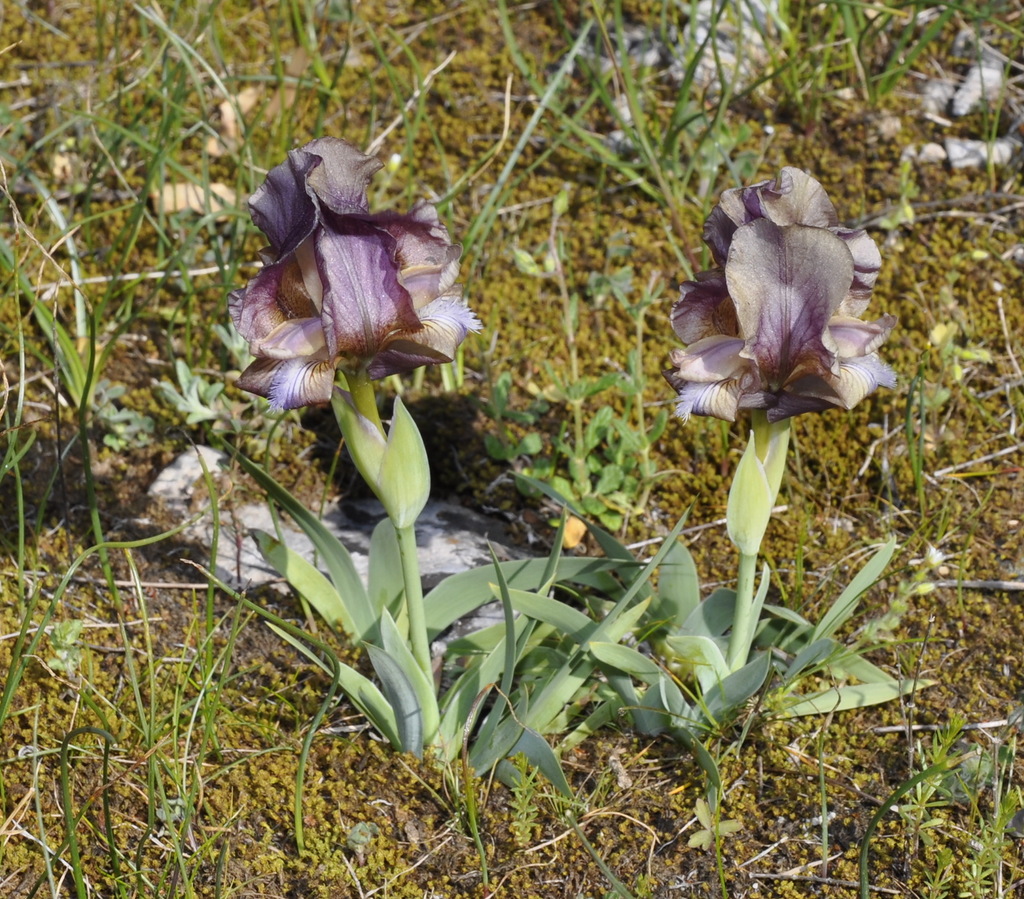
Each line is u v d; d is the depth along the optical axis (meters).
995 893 0.77
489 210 0.95
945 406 0.91
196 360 0.93
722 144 0.97
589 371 0.93
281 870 0.78
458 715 0.81
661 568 0.83
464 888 0.78
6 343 0.93
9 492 0.88
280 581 0.86
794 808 0.80
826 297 0.74
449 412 0.92
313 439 0.91
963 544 0.87
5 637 0.83
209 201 0.95
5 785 0.80
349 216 0.74
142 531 0.87
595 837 0.79
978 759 0.79
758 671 0.79
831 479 0.89
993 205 0.97
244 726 0.82
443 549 0.87
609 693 0.82
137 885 0.77
